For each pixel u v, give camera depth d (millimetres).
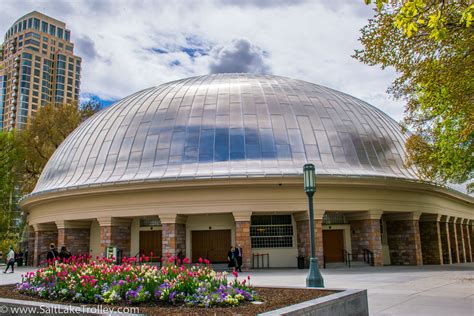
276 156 26297
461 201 38344
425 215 32438
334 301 9094
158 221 28141
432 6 11695
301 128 27891
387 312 10688
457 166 22469
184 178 24938
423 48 15344
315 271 13414
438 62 15078
